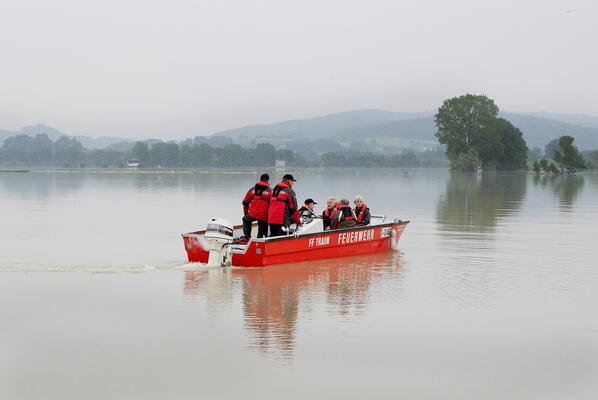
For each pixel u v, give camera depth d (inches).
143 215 1298.0
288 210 720.3
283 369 379.9
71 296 546.3
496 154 5885.8
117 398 340.2
